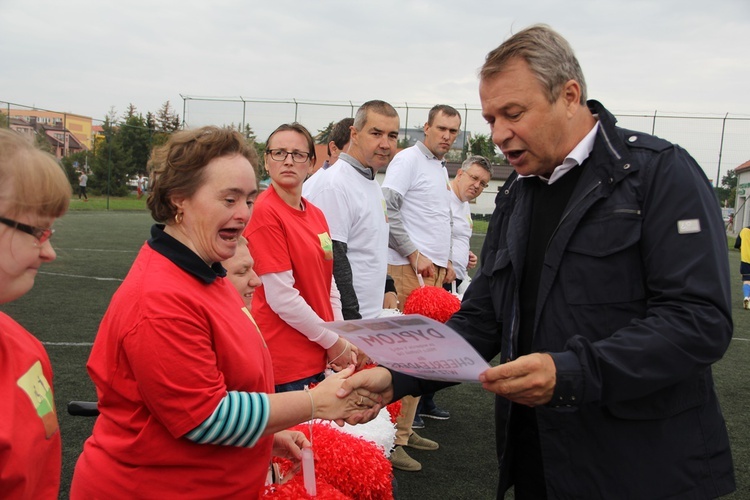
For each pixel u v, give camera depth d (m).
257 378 1.76
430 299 3.88
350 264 3.73
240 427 1.60
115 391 1.62
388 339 1.65
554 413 1.78
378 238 3.82
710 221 1.66
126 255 13.51
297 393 1.77
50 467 1.43
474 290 2.27
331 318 3.19
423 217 4.86
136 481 1.62
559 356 1.60
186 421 1.54
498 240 2.23
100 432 1.71
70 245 14.95
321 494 1.77
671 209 1.66
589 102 1.91
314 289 3.04
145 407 1.61
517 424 2.06
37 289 9.16
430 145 4.88
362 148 3.77
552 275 1.81
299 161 3.02
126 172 34.22
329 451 2.01
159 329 1.53
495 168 35.69
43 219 1.33
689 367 1.60
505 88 1.76
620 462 1.73
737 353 7.48
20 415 1.30
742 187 31.47
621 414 1.72
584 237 1.77
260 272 2.87
